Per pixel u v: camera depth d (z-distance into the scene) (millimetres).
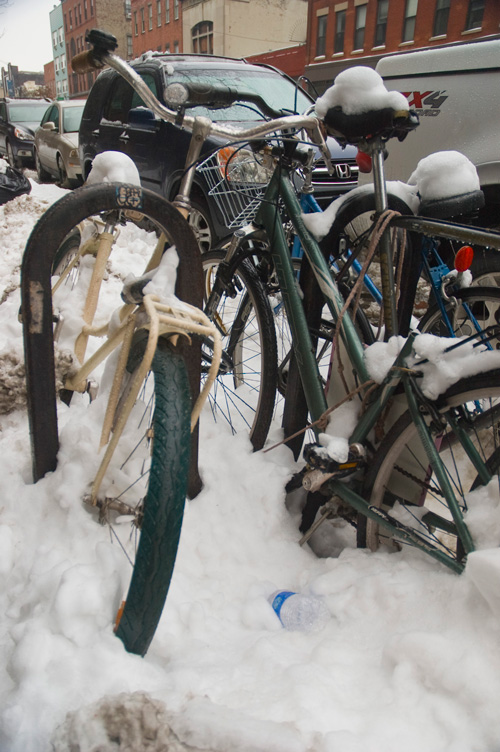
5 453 1958
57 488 1735
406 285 2188
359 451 1677
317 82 15945
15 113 14656
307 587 1677
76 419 1865
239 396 2635
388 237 1824
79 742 1111
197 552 1828
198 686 1278
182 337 1609
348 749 1104
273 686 1305
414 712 1219
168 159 5395
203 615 1537
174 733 1125
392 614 1496
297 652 1452
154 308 1319
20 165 13969
